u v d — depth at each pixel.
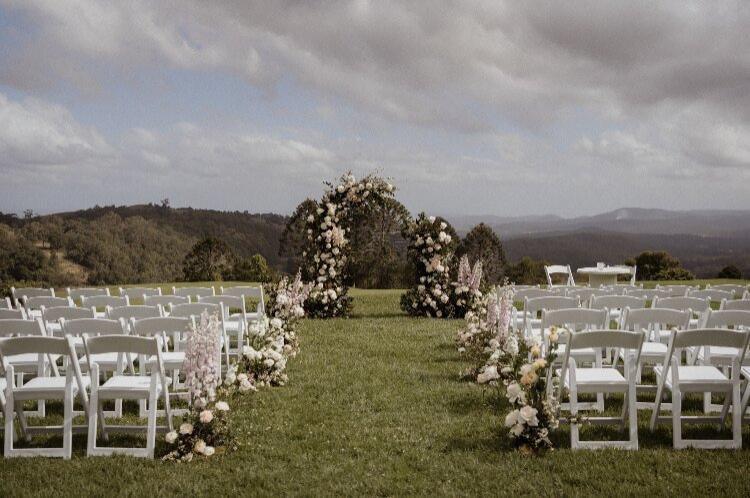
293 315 9.89
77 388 5.41
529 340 6.05
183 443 4.91
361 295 17.53
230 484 4.36
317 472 4.55
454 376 7.53
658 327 7.27
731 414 5.80
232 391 6.11
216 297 8.15
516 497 4.08
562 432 5.39
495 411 6.02
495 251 35.62
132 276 51.81
